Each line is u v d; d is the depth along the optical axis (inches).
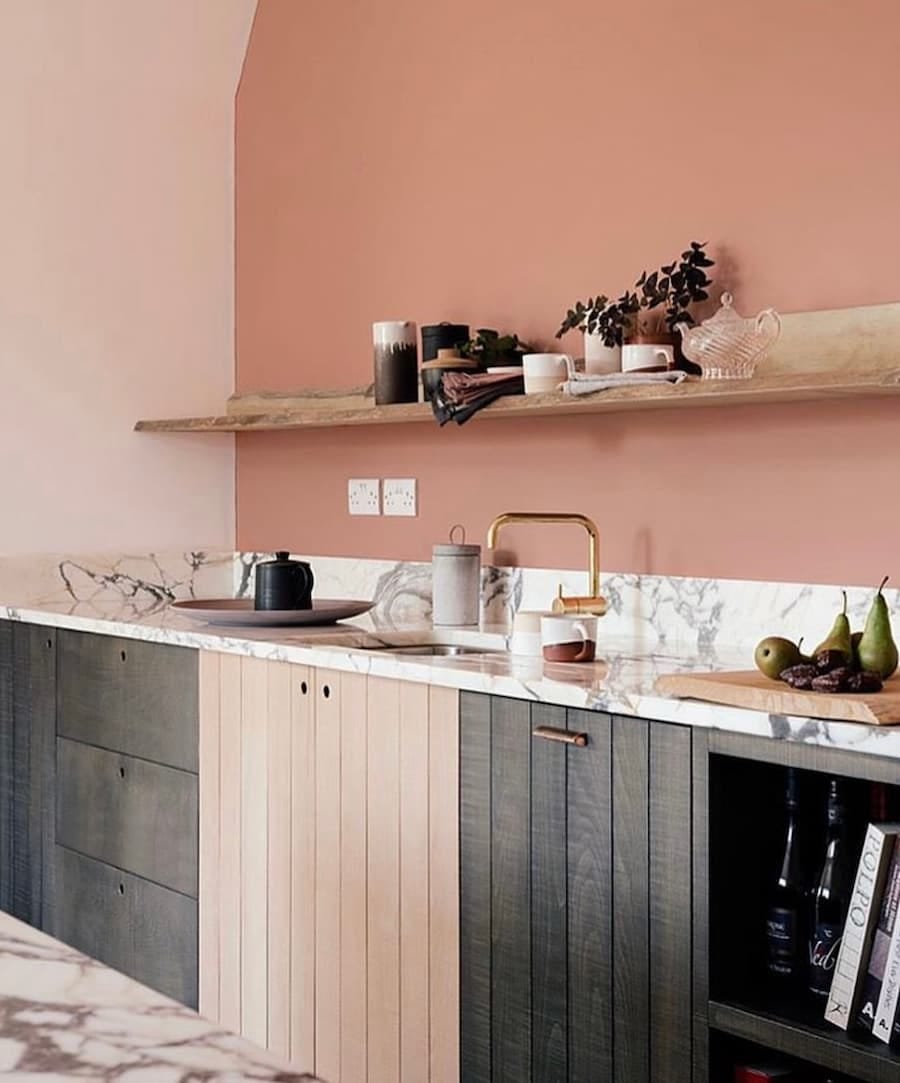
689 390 103.8
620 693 84.3
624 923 85.0
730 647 114.4
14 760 149.2
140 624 130.0
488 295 136.1
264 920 115.6
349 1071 106.8
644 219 121.0
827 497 107.6
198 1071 31.2
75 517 158.9
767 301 111.3
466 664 100.1
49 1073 31.0
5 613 147.5
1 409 153.3
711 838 80.1
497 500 135.7
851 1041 74.6
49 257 155.9
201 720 122.6
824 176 107.2
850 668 79.1
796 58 109.0
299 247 160.2
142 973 130.6
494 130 135.0
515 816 92.2
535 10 130.5
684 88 117.4
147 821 129.5
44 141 155.2
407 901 100.9
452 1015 97.1
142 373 163.3
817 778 85.0
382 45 147.9
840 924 80.8
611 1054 85.9
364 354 151.6
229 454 170.7
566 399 113.5
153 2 162.1
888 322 102.8
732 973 81.5
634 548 122.3
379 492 149.5
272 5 163.8
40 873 145.2
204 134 167.5
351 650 108.3
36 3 154.3
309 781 110.4
